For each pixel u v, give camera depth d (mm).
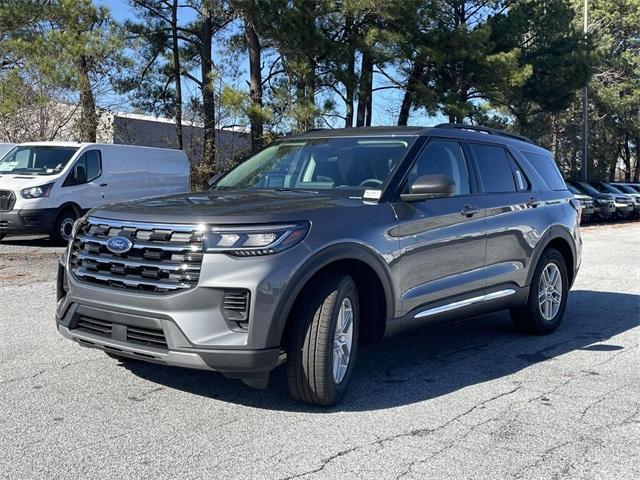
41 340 6285
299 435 4191
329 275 4562
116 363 5605
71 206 14398
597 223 29391
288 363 4488
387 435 4230
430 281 5371
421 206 5352
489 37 27016
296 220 4379
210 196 5070
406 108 29047
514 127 36156
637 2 49875
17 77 23797
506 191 6523
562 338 7020
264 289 4152
